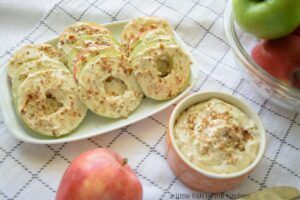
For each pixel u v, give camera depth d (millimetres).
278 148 464
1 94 447
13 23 540
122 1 574
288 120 486
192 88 499
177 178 436
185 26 559
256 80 452
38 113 435
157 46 472
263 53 453
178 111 432
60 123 435
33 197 413
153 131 467
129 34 500
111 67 457
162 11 570
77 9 554
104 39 483
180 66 478
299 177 446
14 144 441
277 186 428
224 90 506
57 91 447
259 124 426
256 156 410
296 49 442
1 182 418
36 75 441
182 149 411
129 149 452
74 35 486
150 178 435
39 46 474
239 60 457
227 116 424
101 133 438
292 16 416
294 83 451
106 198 375
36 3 559
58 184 424
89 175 377
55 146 444
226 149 406
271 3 414
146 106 470
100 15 558
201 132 415
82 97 447
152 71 465
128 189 378
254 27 433
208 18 567
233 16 473
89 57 463
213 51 542
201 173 391
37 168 430
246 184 439
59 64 465
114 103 452
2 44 516
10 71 458
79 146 448
